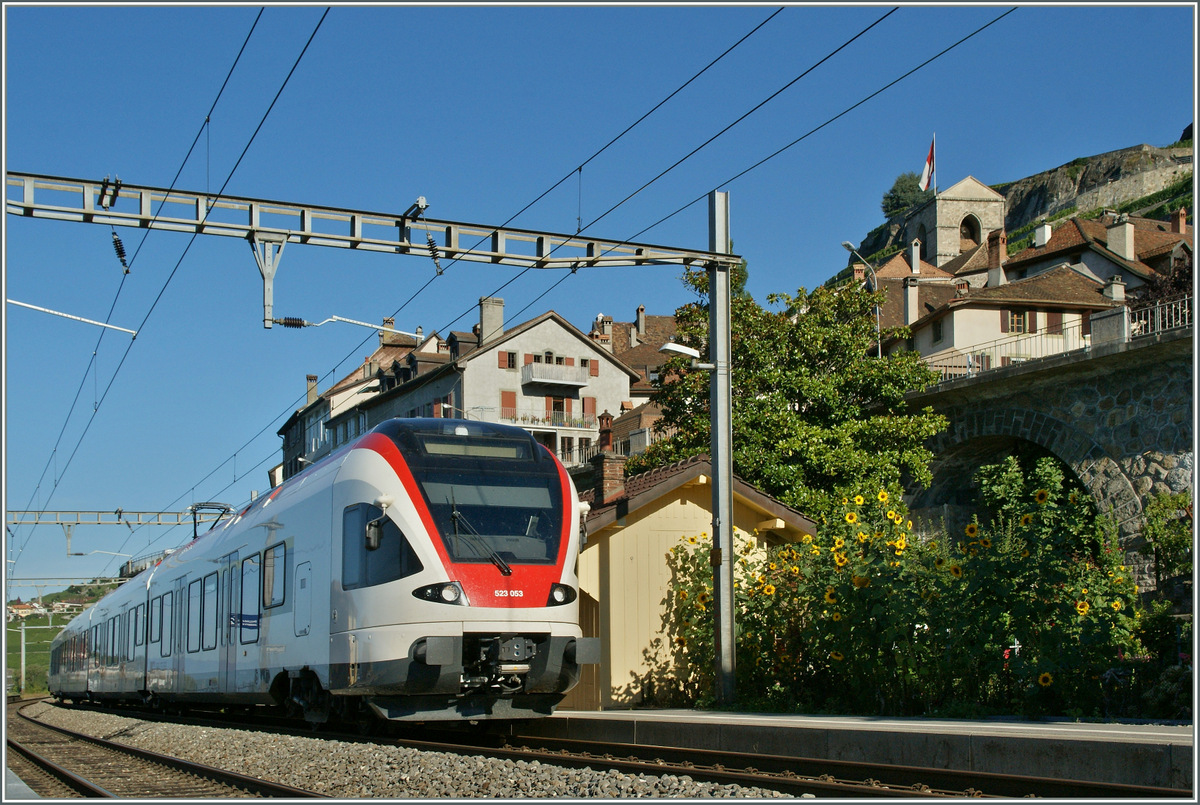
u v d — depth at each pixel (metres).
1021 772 8.26
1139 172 111.94
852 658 13.34
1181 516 22.23
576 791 8.66
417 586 12.54
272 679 15.52
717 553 15.46
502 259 14.45
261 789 9.92
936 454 30.23
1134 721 10.73
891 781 8.59
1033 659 11.53
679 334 27.25
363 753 11.44
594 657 13.30
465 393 61.41
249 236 13.37
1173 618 13.58
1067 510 12.18
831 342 27.53
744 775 8.86
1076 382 25.73
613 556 18.17
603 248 15.21
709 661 16.61
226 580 18.34
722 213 15.92
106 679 29.47
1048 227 70.25
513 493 13.52
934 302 55.22
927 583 12.88
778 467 24.83
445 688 12.40
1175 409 23.16
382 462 13.40
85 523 41.97
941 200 92.69
